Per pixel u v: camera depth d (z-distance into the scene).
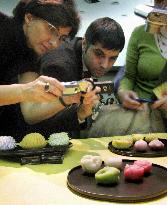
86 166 0.81
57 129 1.19
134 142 1.07
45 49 1.14
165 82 1.25
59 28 1.12
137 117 1.26
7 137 0.99
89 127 1.22
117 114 1.24
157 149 1.01
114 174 0.75
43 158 0.92
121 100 1.23
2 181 0.78
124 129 1.25
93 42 1.17
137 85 1.25
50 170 0.87
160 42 1.21
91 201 0.70
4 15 1.10
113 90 1.16
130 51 1.21
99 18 1.16
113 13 1.17
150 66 1.22
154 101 1.25
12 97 0.97
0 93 0.98
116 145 1.01
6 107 1.15
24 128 1.18
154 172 0.83
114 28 1.17
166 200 0.70
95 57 1.18
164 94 1.25
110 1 1.16
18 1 1.09
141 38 1.20
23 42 1.12
